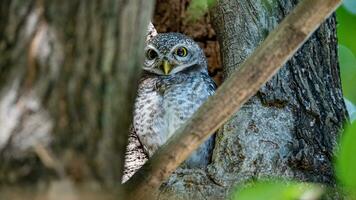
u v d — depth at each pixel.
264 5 9.91
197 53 11.39
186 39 11.48
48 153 4.25
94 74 4.45
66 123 4.34
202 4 7.86
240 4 10.01
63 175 4.25
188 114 10.34
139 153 10.77
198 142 5.70
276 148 8.70
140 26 4.65
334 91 9.63
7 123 4.27
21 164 4.21
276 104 9.14
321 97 9.35
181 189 8.42
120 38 4.54
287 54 5.43
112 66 4.52
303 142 8.81
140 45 4.67
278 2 9.95
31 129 4.27
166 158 5.82
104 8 4.49
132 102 4.68
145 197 5.97
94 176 4.35
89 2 4.45
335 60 9.95
